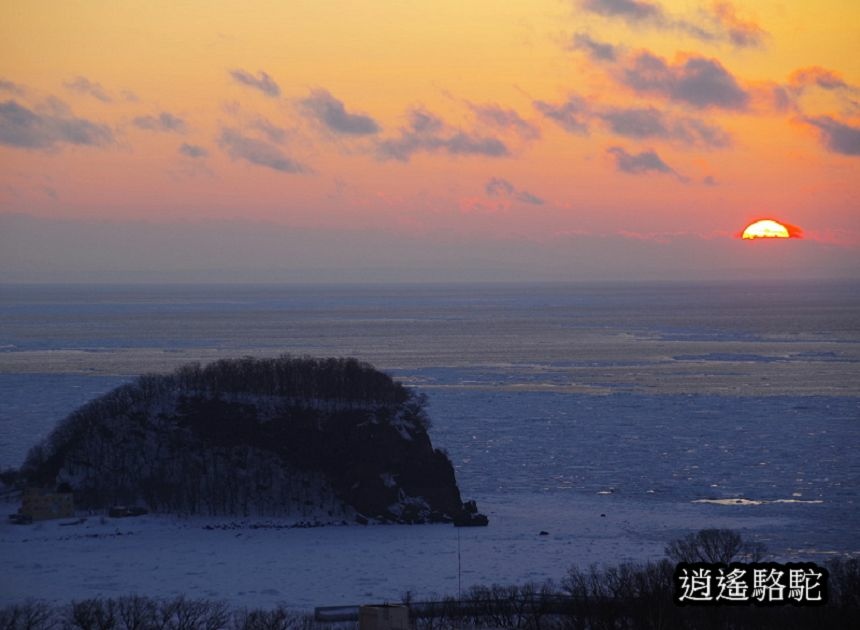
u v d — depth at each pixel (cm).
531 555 11806
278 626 8575
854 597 8481
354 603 9781
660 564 10169
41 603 9838
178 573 11144
